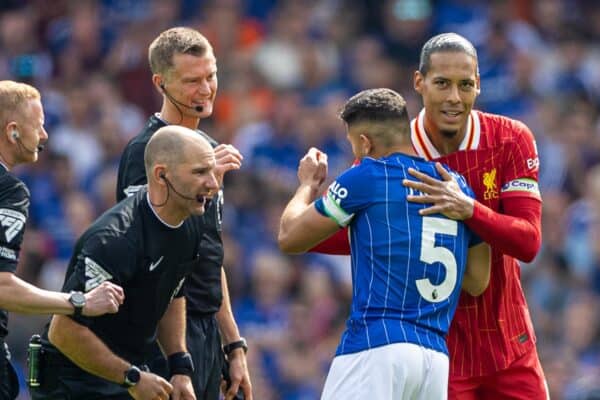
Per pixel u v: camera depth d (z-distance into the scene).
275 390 51.28
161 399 26.09
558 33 70.62
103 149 62.62
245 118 63.88
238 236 56.94
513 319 28.02
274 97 65.62
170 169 25.61
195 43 28.12
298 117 62.56
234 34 68.94
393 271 25.30
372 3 70.75
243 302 53.91
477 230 25.91
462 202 25.67
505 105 66.44
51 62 67.94
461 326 27.75
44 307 24.92
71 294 25.02
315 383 51.41
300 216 25.98
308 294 54.25
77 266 25.59
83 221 58.19
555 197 60.50
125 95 66.00
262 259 54.81
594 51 70.38
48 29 69.50
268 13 70.62
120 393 27.08
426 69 26.61
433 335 25.36
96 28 69.12
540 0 71.62
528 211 26.91
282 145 61.44
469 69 26.34
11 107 26.23
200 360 28.20
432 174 25.89
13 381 27.03
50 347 27.08
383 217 25.44
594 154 63.38
